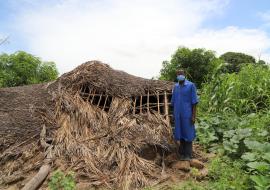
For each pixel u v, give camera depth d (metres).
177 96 5.85
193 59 13.03
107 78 7.12
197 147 6.60
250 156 5.25
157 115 6.48
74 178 4.91
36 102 6.98
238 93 9.00
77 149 5.50
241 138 6.02
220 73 10.33
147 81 7.57
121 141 5.66
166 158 5.71
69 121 6.19
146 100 7.20
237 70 15.00
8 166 5.30
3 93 7.74
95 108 6.52
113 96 6.77
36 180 4.81
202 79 13.06
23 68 13.11
